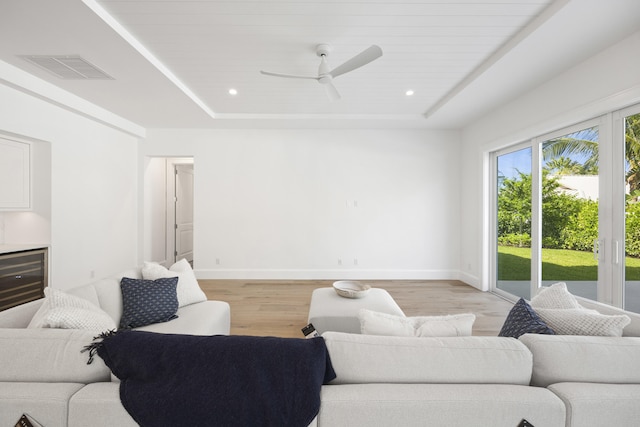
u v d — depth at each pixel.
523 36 2.36
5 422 0.95
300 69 3.05
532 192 3.49
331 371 1.01
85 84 3.25
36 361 1.06
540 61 2.71
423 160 5.15
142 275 2.47
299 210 5.15
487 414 0.93
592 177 2.76
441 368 1.01
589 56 2.61
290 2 2.08
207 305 2.51
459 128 5.07
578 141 2.91
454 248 5.16
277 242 5.14
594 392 0.95
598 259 2.68
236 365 0.98
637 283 2.39
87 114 3.81
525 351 1.05
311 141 5.14
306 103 4.09
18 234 3.55
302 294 4.21
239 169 5.12
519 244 3.84
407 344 1.07
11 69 2.83
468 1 2.07
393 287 4.61
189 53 2.74
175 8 2.13
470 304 3.81
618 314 1.47
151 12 2.16
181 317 2.24
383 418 0.92
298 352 1.01
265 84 3.44
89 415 0.95
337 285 3.02
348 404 0.92
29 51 2.54
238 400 0.93
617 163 2.51
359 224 5.16
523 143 3.71
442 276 5.16
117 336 1.08
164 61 2.89
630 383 1.03
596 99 2.56
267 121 4.68
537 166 3.44
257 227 5.14
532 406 0.93
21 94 3.12
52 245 3.55
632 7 1.96
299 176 5.14
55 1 1.91
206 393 0.94
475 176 4.64
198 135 5.11
